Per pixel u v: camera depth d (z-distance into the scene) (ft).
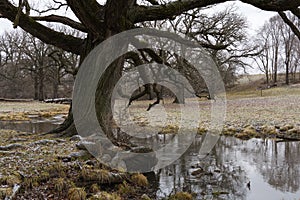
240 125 59.11
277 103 105.81
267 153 36.63
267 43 187.42
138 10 31.65
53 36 35.53
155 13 31.71
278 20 180.14
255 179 25.82
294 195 21.93
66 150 26.30
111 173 22.15
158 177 25.81
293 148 39.65
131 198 20.40
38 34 35.37
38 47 157.38
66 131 33.47
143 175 24.12
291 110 84.84
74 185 19.92
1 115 90.53
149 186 23.24
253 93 150.51
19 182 18.94
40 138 32.48
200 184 24.18
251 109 90.94
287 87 165.68
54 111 107.04
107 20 29.01
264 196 21.66
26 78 173.68
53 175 20.92
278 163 31.40
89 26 29.89
